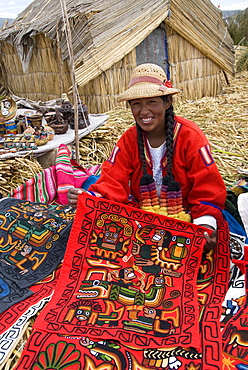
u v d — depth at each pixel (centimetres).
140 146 236
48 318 183
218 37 692
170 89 214
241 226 254
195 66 682
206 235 216
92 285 207
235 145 443
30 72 707
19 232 252
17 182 348
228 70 730
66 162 321
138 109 219
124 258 222
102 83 597
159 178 242
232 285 206
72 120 444
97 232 225
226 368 159
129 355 166
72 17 572
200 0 645
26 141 371
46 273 223
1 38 737
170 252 221
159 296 200
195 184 231
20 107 584
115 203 225
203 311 190
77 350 168
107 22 568
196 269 214
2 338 181
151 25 603
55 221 259
